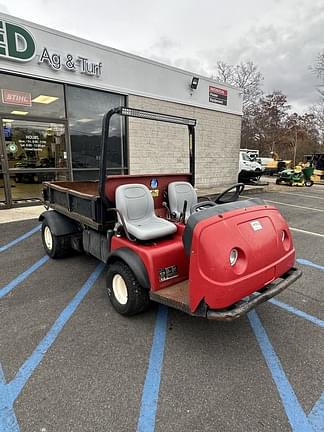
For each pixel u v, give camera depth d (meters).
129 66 9.79
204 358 2.48
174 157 11.70
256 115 43.41
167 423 1.88
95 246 3.80
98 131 9.39
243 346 2.64
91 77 8.87
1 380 2.21
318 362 2.45
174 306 2.58
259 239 2.48
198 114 12.38
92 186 5.39
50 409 1.97
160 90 10.83
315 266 4.56
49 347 2.58
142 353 2.52
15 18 7.14
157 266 2.78
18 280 3.90
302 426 1.87
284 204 10.42
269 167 27.55
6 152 7.62
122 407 1.99
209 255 2.24
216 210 2.48
